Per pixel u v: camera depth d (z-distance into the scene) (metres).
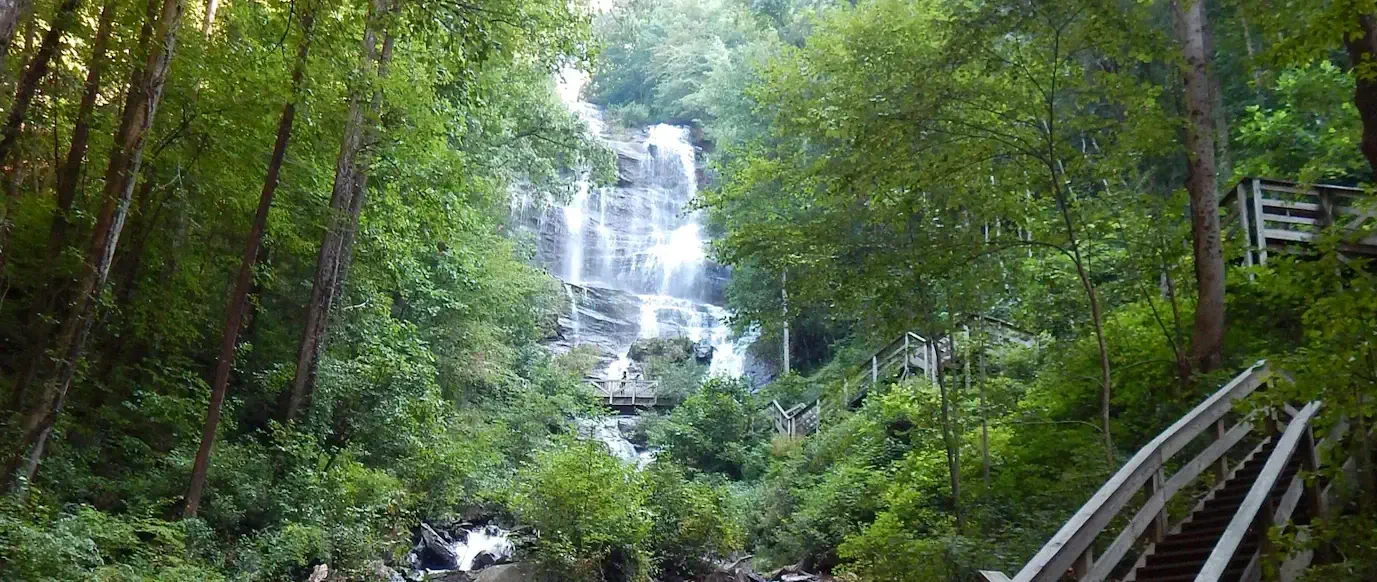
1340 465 5.21
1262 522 5.32
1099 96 8.88
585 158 20.88
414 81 12.42
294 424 12.03
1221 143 15.05
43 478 8.52
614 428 24.30
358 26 10.48
